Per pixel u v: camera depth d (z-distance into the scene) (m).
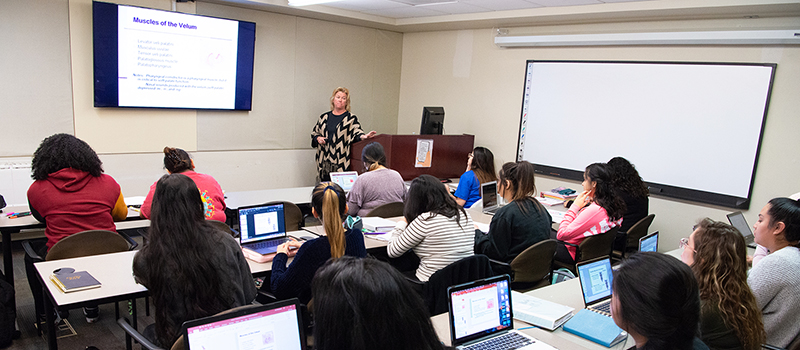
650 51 4.90
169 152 3.10
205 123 5.62
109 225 2.93
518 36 5.80
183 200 1.76
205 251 1.78
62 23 4.55
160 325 1.80
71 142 2.79
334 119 6.06
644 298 1.18
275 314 1.41
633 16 4.79
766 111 4.27
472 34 6.46
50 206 2.74
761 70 4.27
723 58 4.47
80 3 4.62
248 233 2.89
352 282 0.96
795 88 4.13
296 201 4.17
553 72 5.67
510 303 1.87
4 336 2.69
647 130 4.98
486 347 1.72
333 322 0.96
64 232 2.77
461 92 6.67
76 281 2.17
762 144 4.32
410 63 7.30
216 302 1.82
